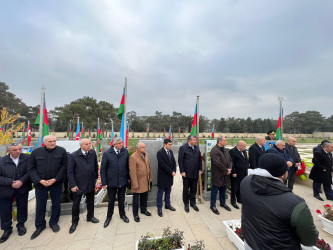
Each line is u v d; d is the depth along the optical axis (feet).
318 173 16.20
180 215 12.93
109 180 11.64
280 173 4.72
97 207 14.33
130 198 15.02
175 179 23.47
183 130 191.01
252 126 229.66
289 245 4.17
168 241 8.33
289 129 245.65
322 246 8.32
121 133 19.49
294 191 18.44
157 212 13.48
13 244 9.61
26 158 11.35
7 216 10.21
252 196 4.77
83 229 11.04
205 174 16.16
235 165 14.46
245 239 4.96
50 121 164.66
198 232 10.77
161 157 13.10
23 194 10.73
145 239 8.27
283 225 4.17
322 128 240.12
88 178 11.33
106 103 122.31
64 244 9.60
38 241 9.87
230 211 13.61
